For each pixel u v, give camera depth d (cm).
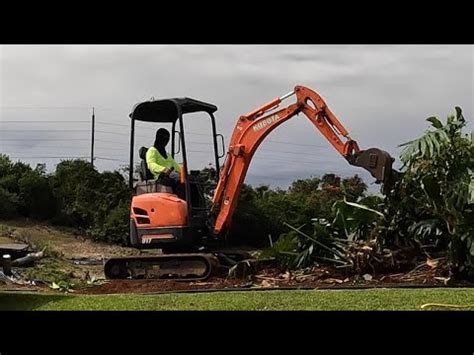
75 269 1195
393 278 781
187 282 873
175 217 948
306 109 961
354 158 895
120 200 2025
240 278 862
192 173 981
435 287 710
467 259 745
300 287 738
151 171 974
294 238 864
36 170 2198
